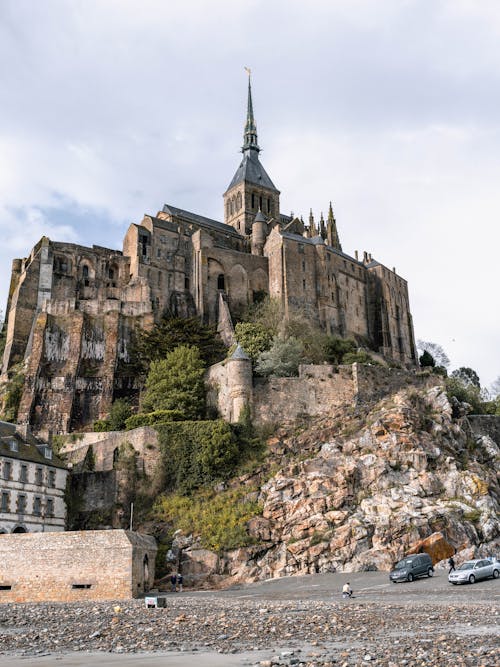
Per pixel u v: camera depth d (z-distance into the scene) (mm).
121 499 65688
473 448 71812
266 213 148625
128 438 70125
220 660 19719
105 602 40156
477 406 91812
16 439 63906
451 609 29734
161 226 115188
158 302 109875
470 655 18812
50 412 88875
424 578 46969
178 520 62062
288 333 97875
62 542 44750
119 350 95938
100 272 109812
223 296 111562
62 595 43688
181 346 85000
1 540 45375
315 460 65375
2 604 41094
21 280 106500
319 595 42531
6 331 112438
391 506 58844
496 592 37156
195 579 55750
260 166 154500
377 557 53969
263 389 75625
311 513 59250
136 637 24703
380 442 65812
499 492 64438
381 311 125625
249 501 62219
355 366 77438
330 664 18484
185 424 69062
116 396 92250
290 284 112188
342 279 121000
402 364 117625
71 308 97250
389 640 22375
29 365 90125
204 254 112375
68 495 66500
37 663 19641
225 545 57500
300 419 74688
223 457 66688
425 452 64375
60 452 75000
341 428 70625
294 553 56156
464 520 57156
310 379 76688
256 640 23531
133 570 43969
